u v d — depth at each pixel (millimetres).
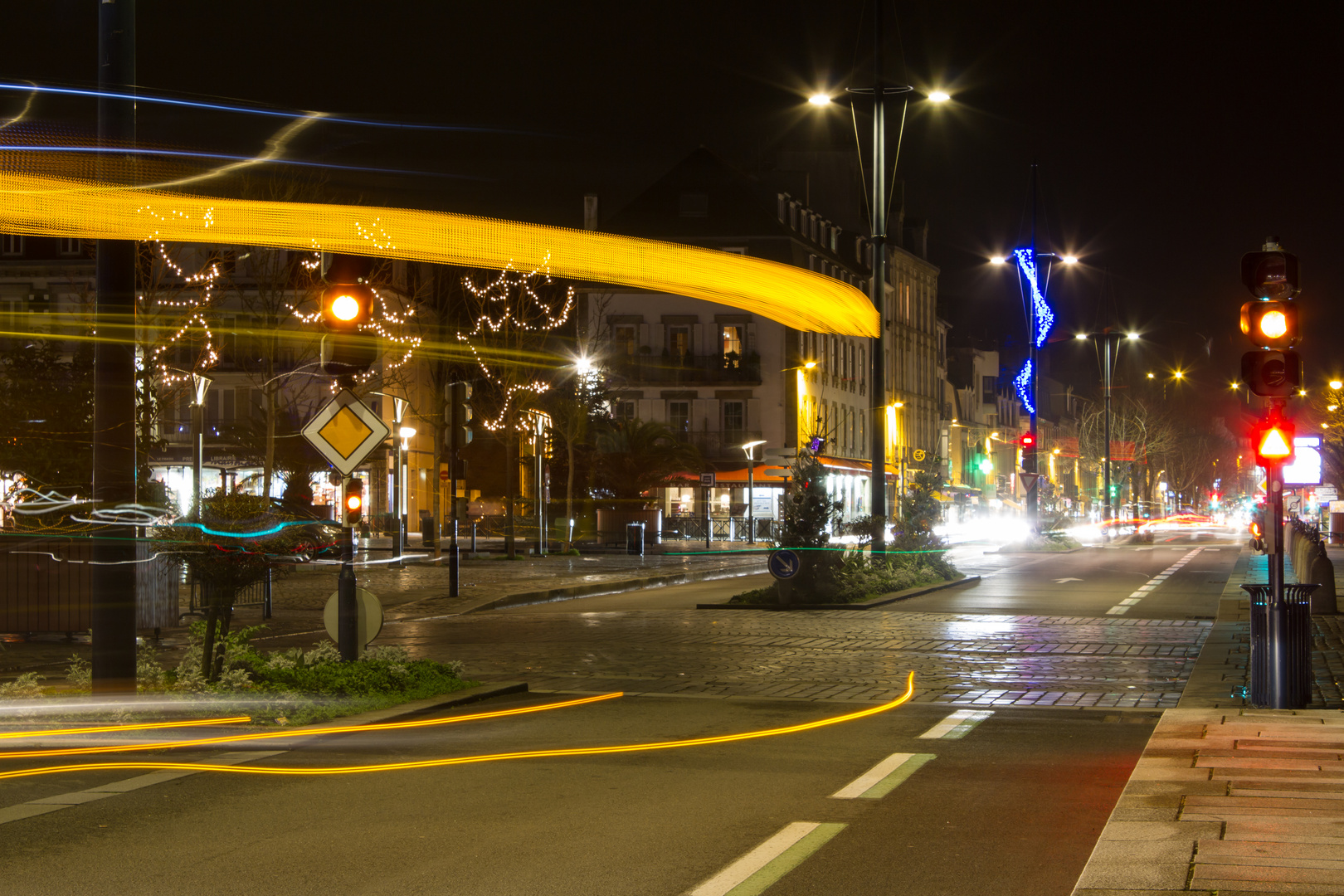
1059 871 5852
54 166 19672
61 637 16359
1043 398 132125
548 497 51375
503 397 44875
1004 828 6691
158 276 30016
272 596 24719
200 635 10852
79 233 19531
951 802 7328
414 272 53594
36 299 49688
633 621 19703
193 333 33938
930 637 17109
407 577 30469
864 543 25406
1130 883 5312
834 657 14953
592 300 66125
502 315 48625
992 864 5969
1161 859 5664
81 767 8312
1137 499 85938
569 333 65750
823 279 56625
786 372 66312
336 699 10562
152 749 8930
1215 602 22953
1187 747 8594
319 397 54000
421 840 6430
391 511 57719
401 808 7160
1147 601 23375
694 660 14625
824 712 10914
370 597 11625
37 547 15477
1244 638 16516
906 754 8891
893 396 84938
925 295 93375
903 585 24797
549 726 10086
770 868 5914
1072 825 6746
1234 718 9852
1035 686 12555
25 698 10172
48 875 5793
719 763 8531
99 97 9539
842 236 78000
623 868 5918
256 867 5930
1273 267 10250
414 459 65062
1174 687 12477
